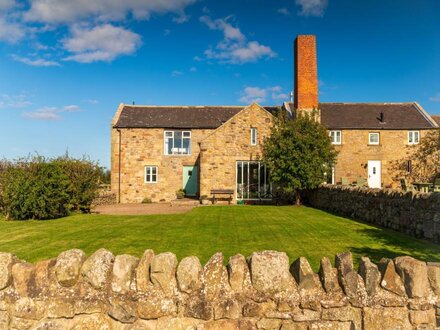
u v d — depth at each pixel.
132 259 4.40
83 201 19.20
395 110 33.28
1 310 4.32
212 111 33.78
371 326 4.10
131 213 19.23
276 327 4.12
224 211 19.14
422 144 29.80
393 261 4.31
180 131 31.52
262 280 4.18
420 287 4.12
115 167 30.97
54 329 4.22
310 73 28.52
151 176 31.22
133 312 4.18
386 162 30.64
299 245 9.62
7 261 4.43
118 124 31.17
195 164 31.36
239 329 4.11
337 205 18.50
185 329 4.13
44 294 4.29
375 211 13.86
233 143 27.31
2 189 16.62
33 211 16.12
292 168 22.81
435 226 9.74
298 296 4.16
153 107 33.97
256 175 27.27
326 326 4.10
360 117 32.12
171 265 4.27
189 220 15.14
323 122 27.33
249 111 27.44
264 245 9.66
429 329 4.09
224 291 4.20
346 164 30.61
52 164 17.08
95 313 4.22
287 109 33.16
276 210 19.77
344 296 4.17
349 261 4.30
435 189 20.05
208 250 9.15
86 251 9.32
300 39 28.75
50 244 10.23
